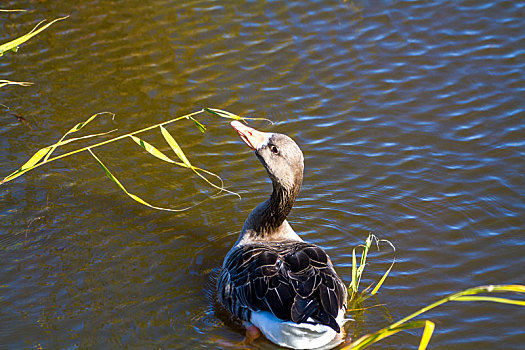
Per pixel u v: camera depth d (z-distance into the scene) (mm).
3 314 6066
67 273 6598
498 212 7289
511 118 8727
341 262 6734
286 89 9492
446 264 6609
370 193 7688
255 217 6527
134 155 8336
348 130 8703
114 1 11461
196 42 10453
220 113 5648
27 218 7332
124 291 6383
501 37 10336
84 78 9633
